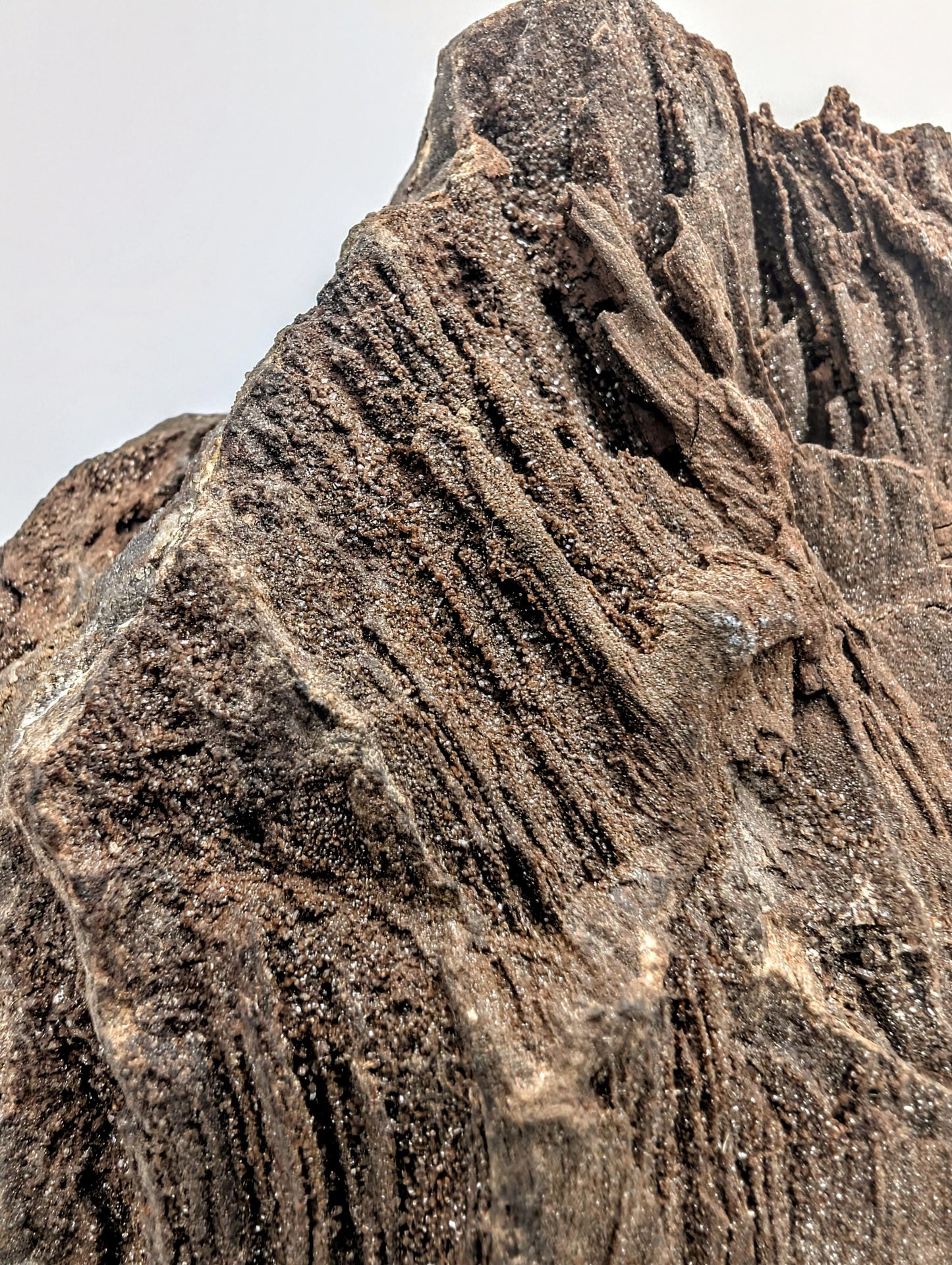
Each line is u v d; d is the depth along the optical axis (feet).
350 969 0.38
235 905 0.38
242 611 0.40
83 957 0.37
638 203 0.52
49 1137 0.39
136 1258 0.38
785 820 0.43
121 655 0.40
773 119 0.66
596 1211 0.33
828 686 0.44
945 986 0.40
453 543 0.43
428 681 0.41
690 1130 0.36
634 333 0.47
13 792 0.40
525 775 0.41
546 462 0.44
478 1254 0.34
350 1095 0.36
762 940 0.39
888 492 0.53
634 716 0.41
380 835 0.39
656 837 0.40
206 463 0.45
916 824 0.43
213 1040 0.37
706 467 0.46
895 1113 0.37
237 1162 0.36
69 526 0.60
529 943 0.38
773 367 0.56
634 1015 0.36
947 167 0.68
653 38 0.55
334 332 0.45
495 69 0.53
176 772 0.39
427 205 0.48
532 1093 0.34
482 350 0.45
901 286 0.60
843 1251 0.35
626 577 0.43
